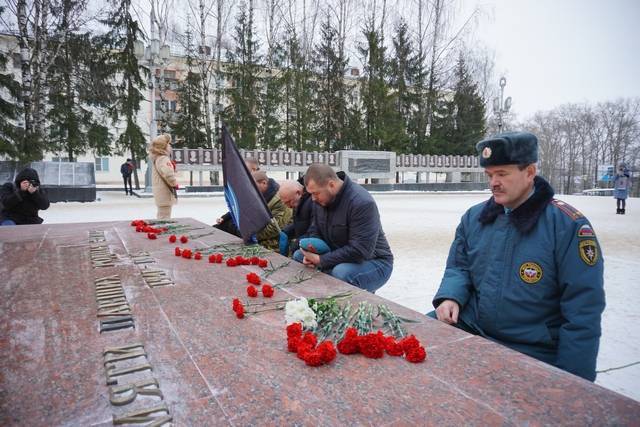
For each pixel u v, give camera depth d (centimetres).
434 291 423
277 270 246
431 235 790
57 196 1324
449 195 2117
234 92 2184
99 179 2933
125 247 315
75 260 270
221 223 455
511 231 186
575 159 4584
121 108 1994
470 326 195
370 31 2581
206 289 206
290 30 2380
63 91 1911
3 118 1443
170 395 108
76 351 134
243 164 332
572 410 101
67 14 1582
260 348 138
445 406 103
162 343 141
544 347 178
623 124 4259
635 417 98
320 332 153
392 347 133
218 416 98
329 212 296
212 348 137
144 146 2008
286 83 2392
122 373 119
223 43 2212
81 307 177
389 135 2505
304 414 99
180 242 337
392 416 98
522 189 179
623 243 717
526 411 101
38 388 111
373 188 2277
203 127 2291
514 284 181
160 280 221
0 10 1489
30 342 142
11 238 355
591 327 161
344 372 122
